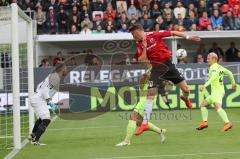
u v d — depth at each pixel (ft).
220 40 219.00
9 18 106.83
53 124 143.23
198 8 211.61
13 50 95.45
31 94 115.65
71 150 92.48
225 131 115.14
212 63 117.80
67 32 206.90
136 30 95.71
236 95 179.93
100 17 206.18
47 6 210.18
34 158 84.94
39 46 207.41
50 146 98.89
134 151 88.48
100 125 137.18
